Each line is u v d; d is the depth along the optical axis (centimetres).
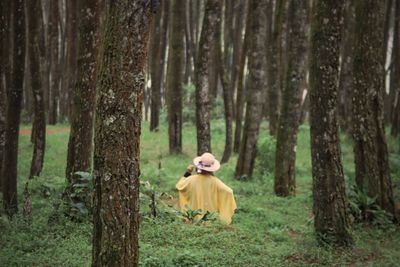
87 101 797
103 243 424
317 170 729
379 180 872
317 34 710
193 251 667
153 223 765
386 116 2312
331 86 710
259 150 1383
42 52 1978
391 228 834
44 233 711
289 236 791
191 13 2578
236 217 876
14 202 827
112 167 418
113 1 412
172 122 1605
